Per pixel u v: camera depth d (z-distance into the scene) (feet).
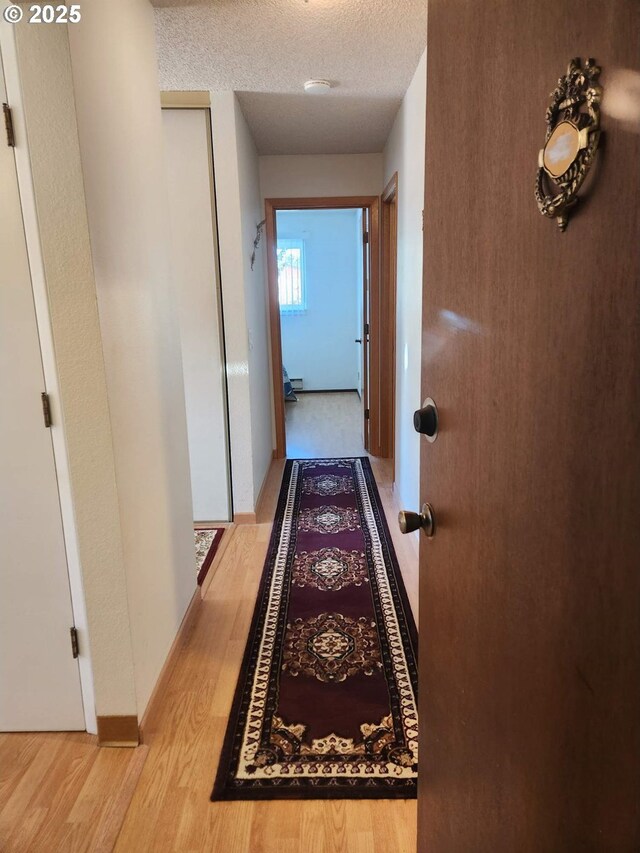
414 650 6.91
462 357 2.64
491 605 2.39
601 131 1.49
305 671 6.55
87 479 4.99
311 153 14.17
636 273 1.37
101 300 4.77
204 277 10.51
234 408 10.88
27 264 4.68
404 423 10.93
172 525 6.79
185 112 9.94
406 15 6.91
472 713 2.65
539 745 1.98
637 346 1.38
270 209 14.57
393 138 11.72
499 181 2.17
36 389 4.89
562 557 1.79
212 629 7.45
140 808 4.77
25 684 5.50
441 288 2.95
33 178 4.48
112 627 5.26
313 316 25.20
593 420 1.58
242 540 10.34
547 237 1.81
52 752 5.37
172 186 10.20
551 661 1.88
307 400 24.12
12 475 5.05
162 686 6.14
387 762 5.21
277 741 5.48
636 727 1.42
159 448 6.33
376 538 10.27
